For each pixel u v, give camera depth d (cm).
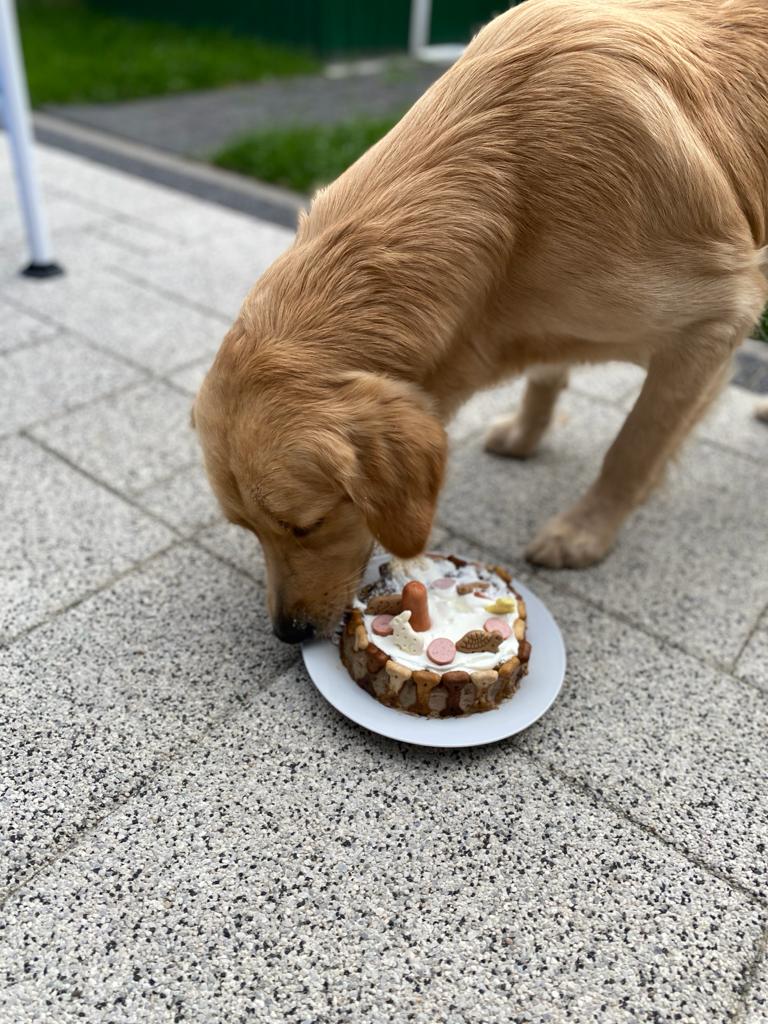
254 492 61
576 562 86
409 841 59
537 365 77
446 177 65
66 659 72
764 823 62
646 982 51
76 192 187
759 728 69
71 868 56
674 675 74
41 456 99
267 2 403
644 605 83
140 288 144
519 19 68
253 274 152
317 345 62
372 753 65
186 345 127
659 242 66
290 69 364
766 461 108
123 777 62
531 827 60
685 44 70
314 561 67
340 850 58
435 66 397
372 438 60
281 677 72
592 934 54
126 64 346
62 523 89
